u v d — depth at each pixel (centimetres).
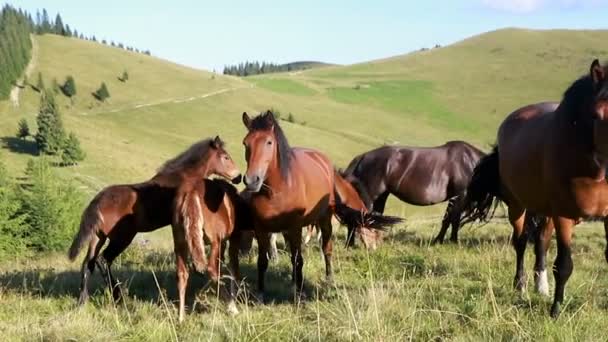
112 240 718
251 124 665
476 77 14962
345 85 14550
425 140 9938
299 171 717
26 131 6681
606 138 467
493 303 530
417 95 13362
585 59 15425
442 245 1037
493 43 18162
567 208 549
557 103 670
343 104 12212
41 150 6131
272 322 561
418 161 1105
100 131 7531
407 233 1237
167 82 11138
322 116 10794
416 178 1099
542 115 625
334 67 19700
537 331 482
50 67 10800
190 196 612
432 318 539
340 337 500
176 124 8775
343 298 582
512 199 701
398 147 1138
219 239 652
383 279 772
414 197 1109
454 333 504
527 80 14212
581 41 17125
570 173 529
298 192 701
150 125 8538
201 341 523
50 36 12800
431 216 2008
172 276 823
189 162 741
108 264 726
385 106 12362
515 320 495
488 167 755
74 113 8619
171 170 737
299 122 10031
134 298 693
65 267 1001
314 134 9081
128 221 705
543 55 16200
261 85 13600
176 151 7362
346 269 862
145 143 7431
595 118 473
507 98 12850
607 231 568
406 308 556
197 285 768
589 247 1022
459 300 608
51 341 546
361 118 10988
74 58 11606
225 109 9912
